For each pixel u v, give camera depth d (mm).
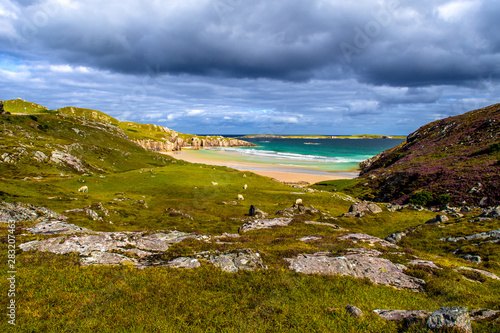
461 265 23000
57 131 126062
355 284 16531
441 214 44031
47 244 18125
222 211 51281
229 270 16859
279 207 56812
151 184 75188
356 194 87625
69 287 13766
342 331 11500
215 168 111312
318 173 132875
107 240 20141
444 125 118000
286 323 12086
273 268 17344
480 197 53969
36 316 11477
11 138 93125
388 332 11266
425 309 14305
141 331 11148
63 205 41281
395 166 98812
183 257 18438
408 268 19797
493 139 79062
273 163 167125
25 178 63719
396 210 53094
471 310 13438
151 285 14461
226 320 12070
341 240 26328
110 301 13031
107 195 57656
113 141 149250
